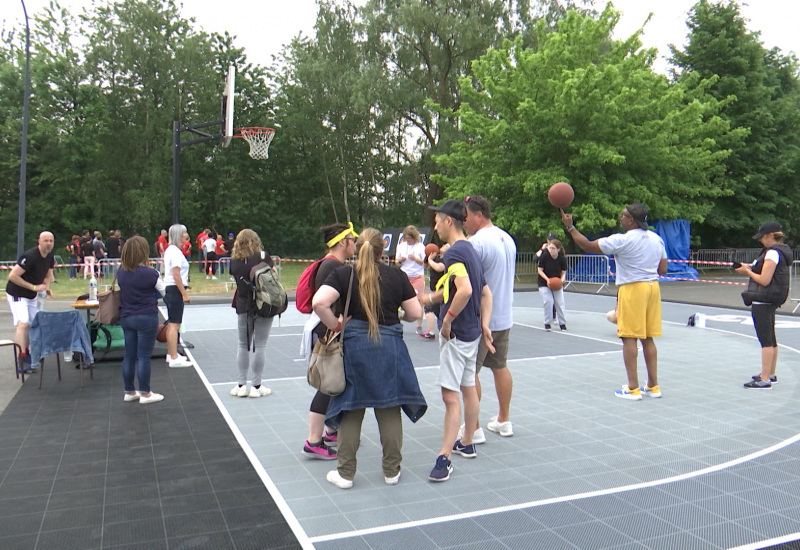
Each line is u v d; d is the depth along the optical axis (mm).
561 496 4148
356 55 35188
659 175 24625
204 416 6031
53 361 8828
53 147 36906
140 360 6477
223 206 39906
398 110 34094
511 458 4883
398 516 3838
